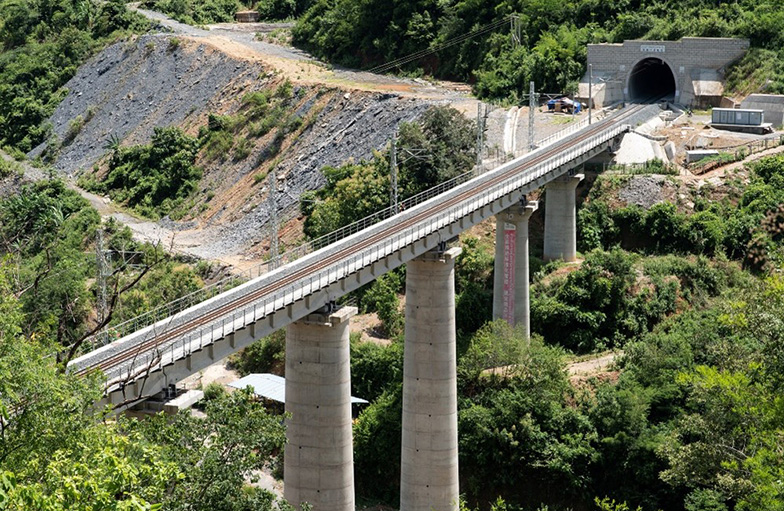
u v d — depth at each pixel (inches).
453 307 4950.8
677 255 6604.3
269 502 2942.9
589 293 6151.6
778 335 3368.6
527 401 5246.1
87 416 2596.0
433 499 4923.7
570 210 6624.0
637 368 5521.7
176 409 3528.5
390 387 5649.6
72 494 2033.7
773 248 6486.2
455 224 5044.3
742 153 7268.7
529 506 5142.7
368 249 4475.9
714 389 3646.7
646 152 7401.6
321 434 4303.6
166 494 2738.7
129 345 3725.4
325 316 4232.3
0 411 2213.3
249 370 6254.9
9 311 2657.5
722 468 3678.6
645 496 4970.5
